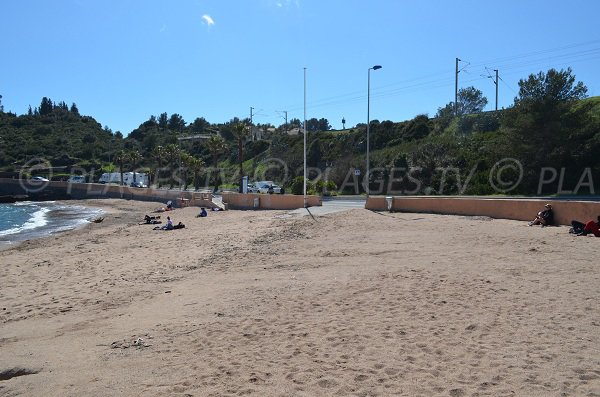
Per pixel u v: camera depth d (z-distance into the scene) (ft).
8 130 400.67
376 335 20.66
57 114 481.05
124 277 40.24
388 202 81.10
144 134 441.27
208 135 379.35
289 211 93.86
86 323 26.58
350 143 213.87
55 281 40.65
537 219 54.54
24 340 24.21
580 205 51.01
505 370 16.48
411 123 205.16
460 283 29.55
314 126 386.32
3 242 84.43
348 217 74.54
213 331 22.53
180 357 19.31
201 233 70.64
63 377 18.15
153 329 23.80
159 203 181.57
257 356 18.85
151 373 17.79
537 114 110.52
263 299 28.32
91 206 196.75
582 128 110.32
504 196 112.27
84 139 404.77
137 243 64.54
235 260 44.83
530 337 19.66
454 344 19.21
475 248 42.91
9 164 329.31
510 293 26.78
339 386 15.78
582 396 14.43
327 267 38.27
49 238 82.69
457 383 15.64
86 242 70.08
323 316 24.03
